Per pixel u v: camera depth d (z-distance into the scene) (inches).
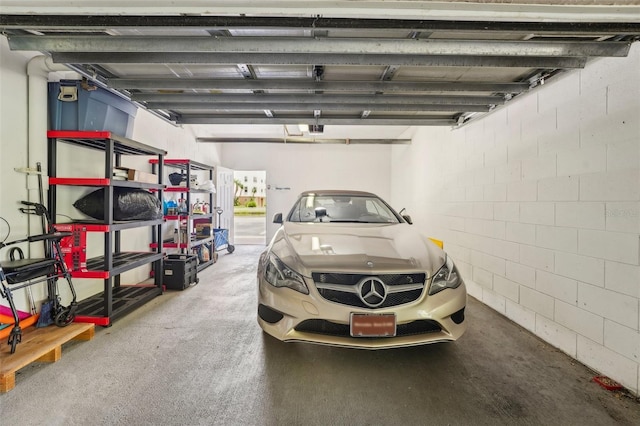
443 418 56.6
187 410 57.7
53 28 58.5
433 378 69.4
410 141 230.7
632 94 64.3
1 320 79.6
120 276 132.7
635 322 63.7
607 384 66.6
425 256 75.9
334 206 121.4
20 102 86.0
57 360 74.7
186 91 106.0
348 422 55.3
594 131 73.0
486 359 77.8
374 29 57.1
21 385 64.4
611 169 68.7
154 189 127.7
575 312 78.0
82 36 66.4
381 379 68.7
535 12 46.8
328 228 97.8
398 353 80.3
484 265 120.9
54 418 54.9
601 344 71.0
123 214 101.9
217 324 98.0
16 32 65.6
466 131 136.6
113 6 47.4
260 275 79.4
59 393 62.1
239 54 74.2
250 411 57.7
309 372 71.1
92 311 100.2
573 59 73.7
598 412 58.5
